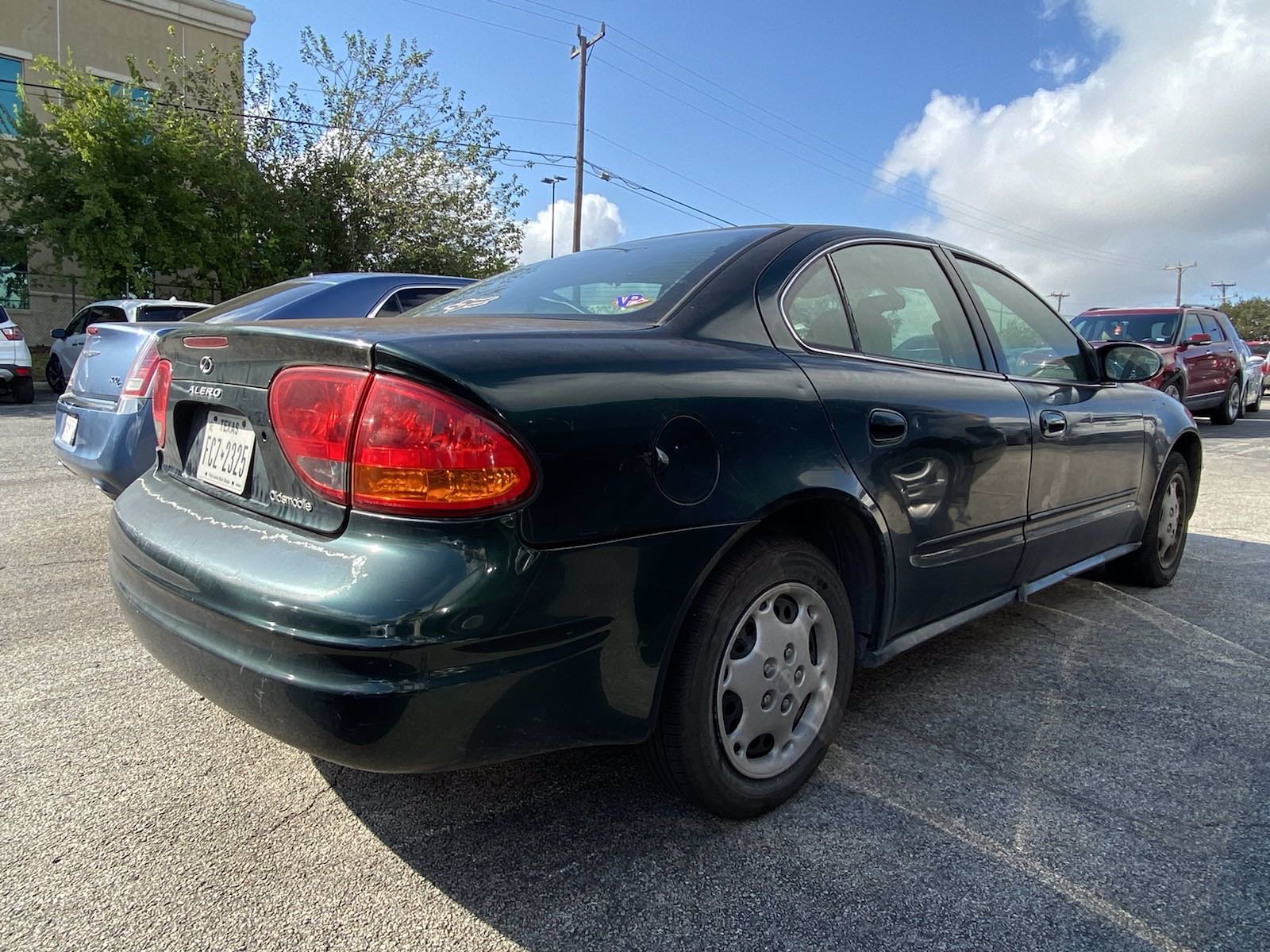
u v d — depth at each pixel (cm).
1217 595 416
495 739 163
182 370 221
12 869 192
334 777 233
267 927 174
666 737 194
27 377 1212
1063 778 237
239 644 166
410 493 156
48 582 394
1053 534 317
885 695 294
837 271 257
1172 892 188
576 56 2394
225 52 2548
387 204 2183
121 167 1722
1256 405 1739
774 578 209
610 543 170
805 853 201
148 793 224
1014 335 323
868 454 227
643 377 184
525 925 176
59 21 2264
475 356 164
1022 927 176
